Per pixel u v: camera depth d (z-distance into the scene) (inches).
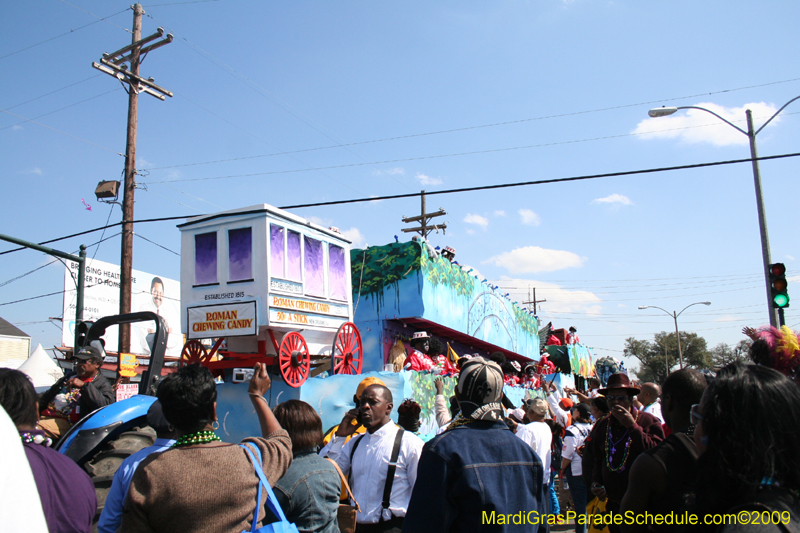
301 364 339.3
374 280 513.3
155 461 106.1
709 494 84.7
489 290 707.4
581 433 313.9
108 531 121.7
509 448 129.5
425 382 385.7
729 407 83.3
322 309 369.7
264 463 117.0
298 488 144.5
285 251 342.3
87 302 835.4
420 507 122.0
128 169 590.6
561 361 951.0
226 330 327.3
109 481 204.4
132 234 579.8
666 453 124.3
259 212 331.9
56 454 117.4
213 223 343.6
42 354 685.9
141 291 943.7
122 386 323.9
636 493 124.2
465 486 120.6
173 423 111.3
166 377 113.8
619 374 196.5
